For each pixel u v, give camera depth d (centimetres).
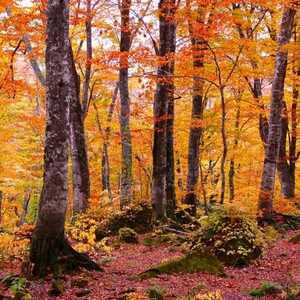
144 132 2614
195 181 2002
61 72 951
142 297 782
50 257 948
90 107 3038
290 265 1117
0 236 1127
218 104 2302
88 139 3116
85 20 1755
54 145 952
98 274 983
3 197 3362
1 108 2219
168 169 1817
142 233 1638
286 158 2303
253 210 1694
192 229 1670
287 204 1906
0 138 2477
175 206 1816
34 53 1658
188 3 1558
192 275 996
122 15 1852
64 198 966
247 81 2075
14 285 777
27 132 2912
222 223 1239
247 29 1878
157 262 1187
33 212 3797
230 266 1120
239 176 2889
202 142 2639
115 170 3322
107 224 1667
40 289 846
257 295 827
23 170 2673
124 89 2045
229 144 2700
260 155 2736
